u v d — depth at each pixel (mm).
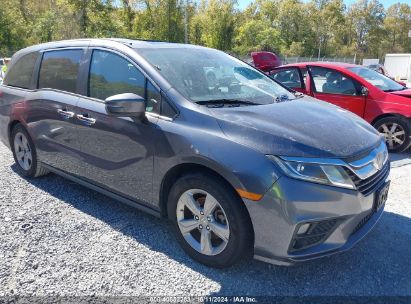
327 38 75500
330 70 7195
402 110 6434
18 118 4676
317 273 3035
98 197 4367
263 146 2721
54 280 2889
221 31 52594
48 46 4578
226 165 2734
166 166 3121
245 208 2771
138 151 3324
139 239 3480
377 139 3225
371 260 3219
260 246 2756
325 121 3160
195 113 3061
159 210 3336
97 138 3682
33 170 4734
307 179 2617
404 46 91250
